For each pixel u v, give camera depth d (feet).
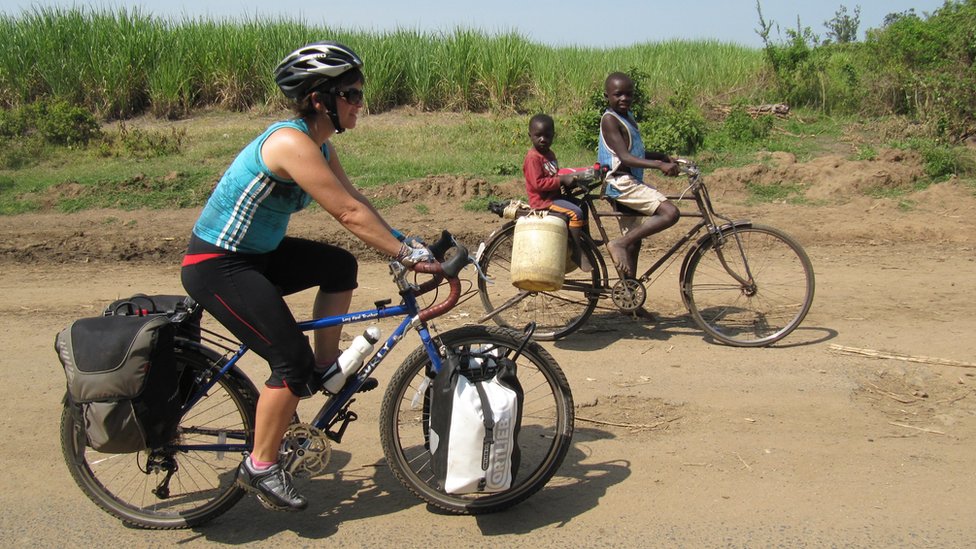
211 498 12.92
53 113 45.80
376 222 11.20
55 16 55.93
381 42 55.62
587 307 20.45
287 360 11.29
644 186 19.80
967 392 16.67
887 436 14.90
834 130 45.16
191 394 12.26
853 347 19.20
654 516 12.48
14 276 27.02
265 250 11.48
